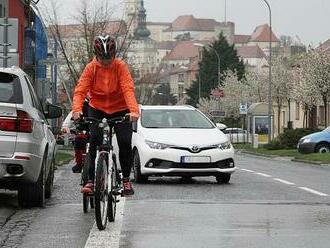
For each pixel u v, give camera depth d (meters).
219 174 30.20
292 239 15.98
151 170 29.83
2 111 19.80
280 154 75.75
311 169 45.47
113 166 17.98
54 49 93.69
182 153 29.70
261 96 145.50
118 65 17.55
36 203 21.42
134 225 17.80
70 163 51.22
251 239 15.95
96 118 17.73
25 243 15.54
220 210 20.70
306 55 110.75
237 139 127.06
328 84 106.75
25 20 84.00
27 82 21.52
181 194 25.30
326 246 15.17
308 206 21.91
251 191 26.77
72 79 102.38
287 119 156.50
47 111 23.98
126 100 17.36
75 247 15.09
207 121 32.69
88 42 97.12
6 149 19.70
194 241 15.67
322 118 126.12
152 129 31.30
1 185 20.91
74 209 21.09
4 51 35.81
